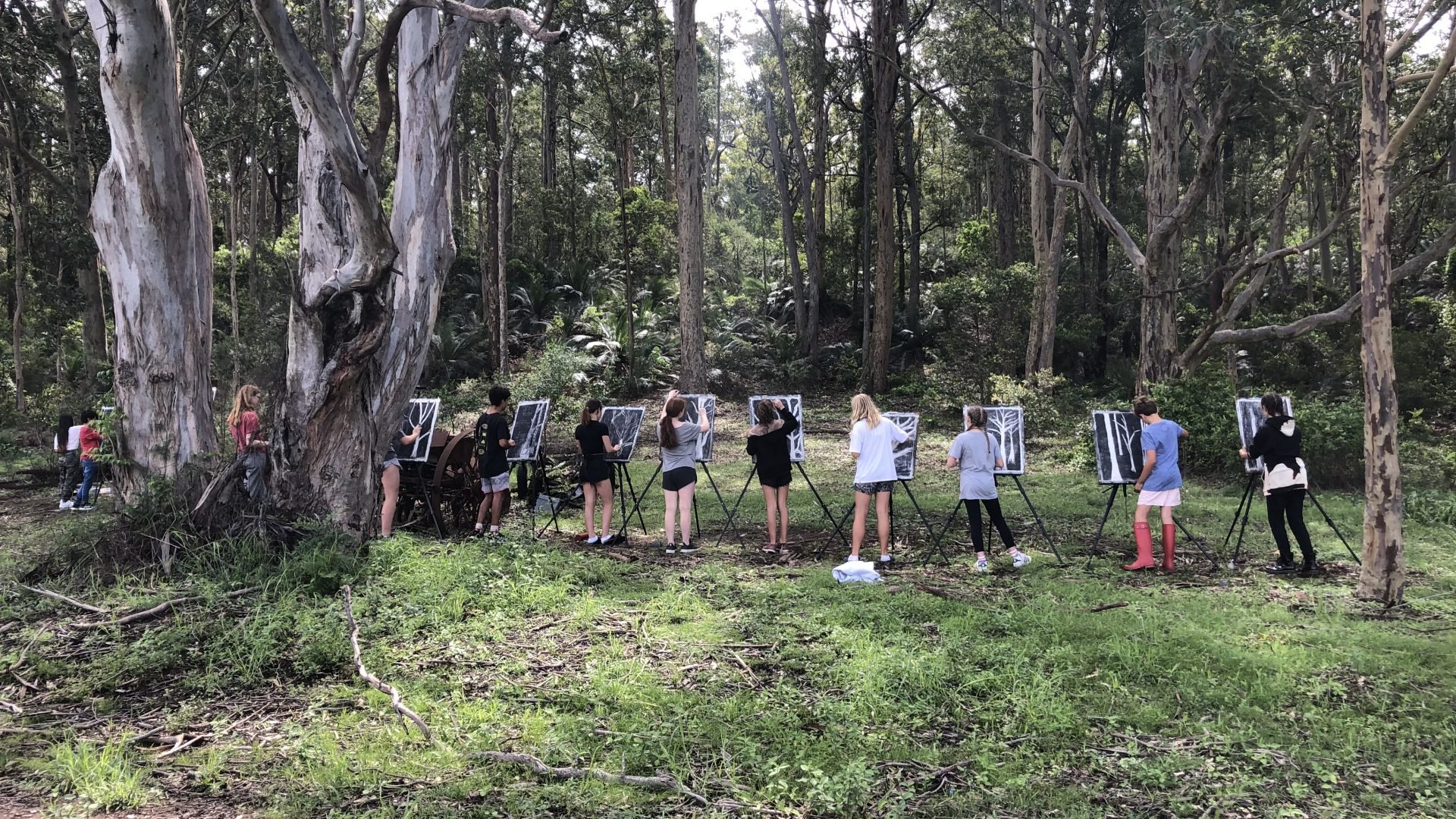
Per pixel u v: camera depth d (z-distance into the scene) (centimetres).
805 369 2862
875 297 2639
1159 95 1538
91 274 2197
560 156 4303
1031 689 464
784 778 376
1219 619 610
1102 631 576
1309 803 359
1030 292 2314
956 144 3606
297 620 582
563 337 2730
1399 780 376
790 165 4219
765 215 4831
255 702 474
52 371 2784
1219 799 360
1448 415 1938
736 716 443
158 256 766
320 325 789
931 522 1051
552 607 638
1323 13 1160
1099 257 3067
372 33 2328
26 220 2147
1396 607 648
